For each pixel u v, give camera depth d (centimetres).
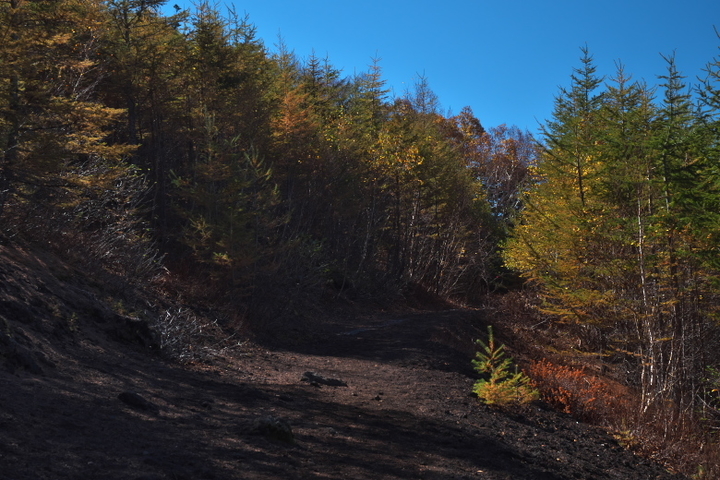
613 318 1803
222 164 1661
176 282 1538
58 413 471
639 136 1680
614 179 1805
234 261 1574
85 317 884
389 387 1010
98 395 570
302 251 1880
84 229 1388
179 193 1712
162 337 940
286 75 3231
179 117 2284
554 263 1992
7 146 1050
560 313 1916
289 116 2534
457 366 1373
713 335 1666
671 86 1533
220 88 2316
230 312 1512
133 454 416
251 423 547
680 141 1527
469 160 5600
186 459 428
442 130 5741
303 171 2658
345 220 3123
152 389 663
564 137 2091
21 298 795
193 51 2316
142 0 2058
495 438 754
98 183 1157
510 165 5638
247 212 1681
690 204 1453
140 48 2033
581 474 695
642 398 1434
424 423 740
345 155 2908
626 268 1714
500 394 988
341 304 2656
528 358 2017
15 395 484
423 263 3956
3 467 336
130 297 1199
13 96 1030
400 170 3256
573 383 1315
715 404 1611
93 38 1540
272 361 1188
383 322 2298
